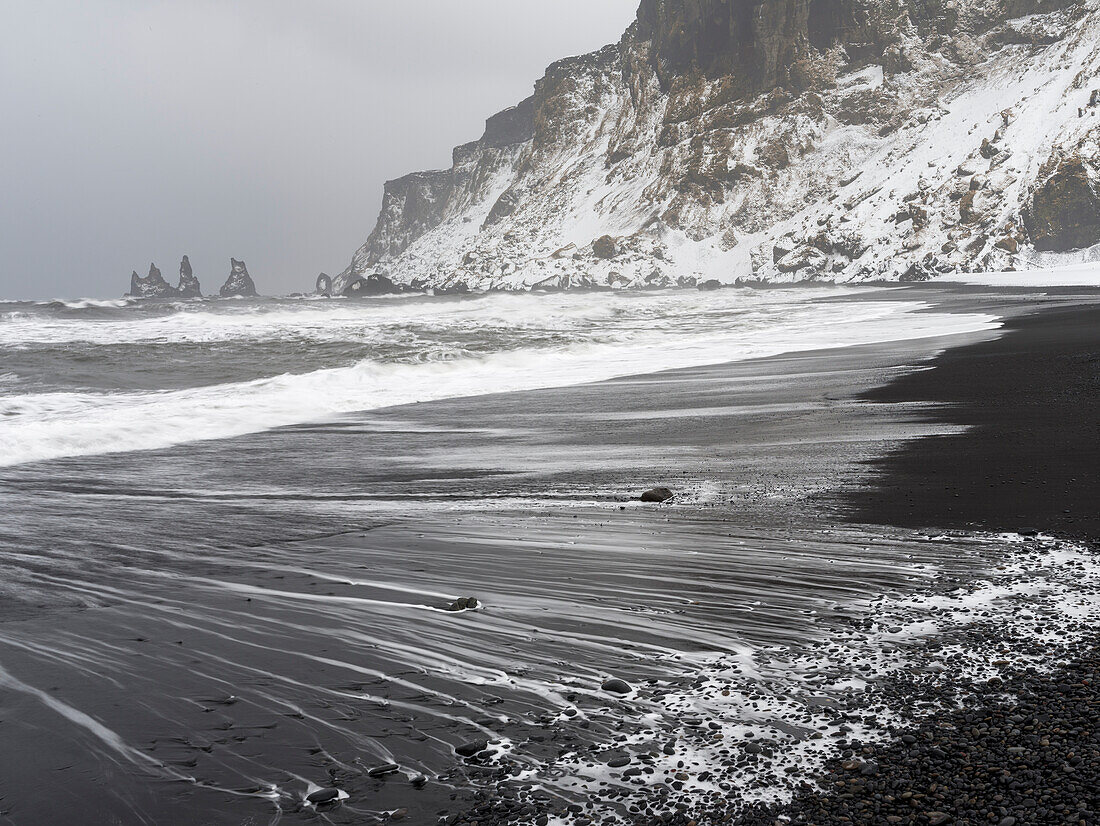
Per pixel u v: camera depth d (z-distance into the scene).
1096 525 5.97
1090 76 188.75
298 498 8.30
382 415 14.66
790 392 15.55
